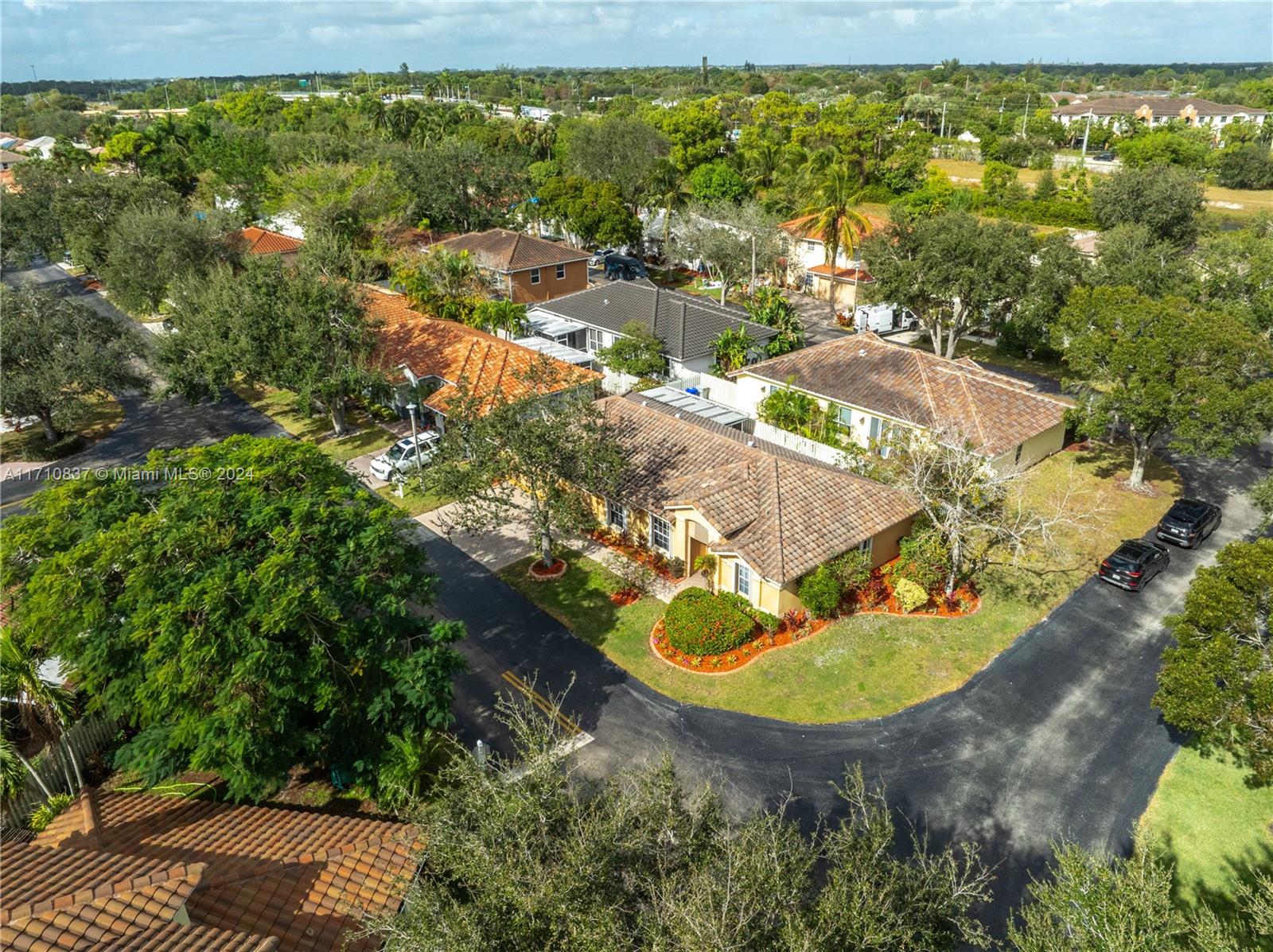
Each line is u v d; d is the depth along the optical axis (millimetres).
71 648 18312
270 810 18234
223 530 19828
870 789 20781
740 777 21297
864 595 28094
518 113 171625
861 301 62469
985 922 17484
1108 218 65688
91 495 21797
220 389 45875
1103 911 12492
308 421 45094
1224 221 77500
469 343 44062
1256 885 17984
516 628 27625
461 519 30203
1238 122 123875
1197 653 19031
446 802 14625
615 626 27594
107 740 21328
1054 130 133500
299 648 18859
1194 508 31797
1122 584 28641
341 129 110062
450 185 83500
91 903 12875
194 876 13766
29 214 73812
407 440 38531
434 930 12055
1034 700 23766
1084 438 40562
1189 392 30297
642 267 74812
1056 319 46000
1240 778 20891
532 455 27641
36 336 40562
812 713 23453
